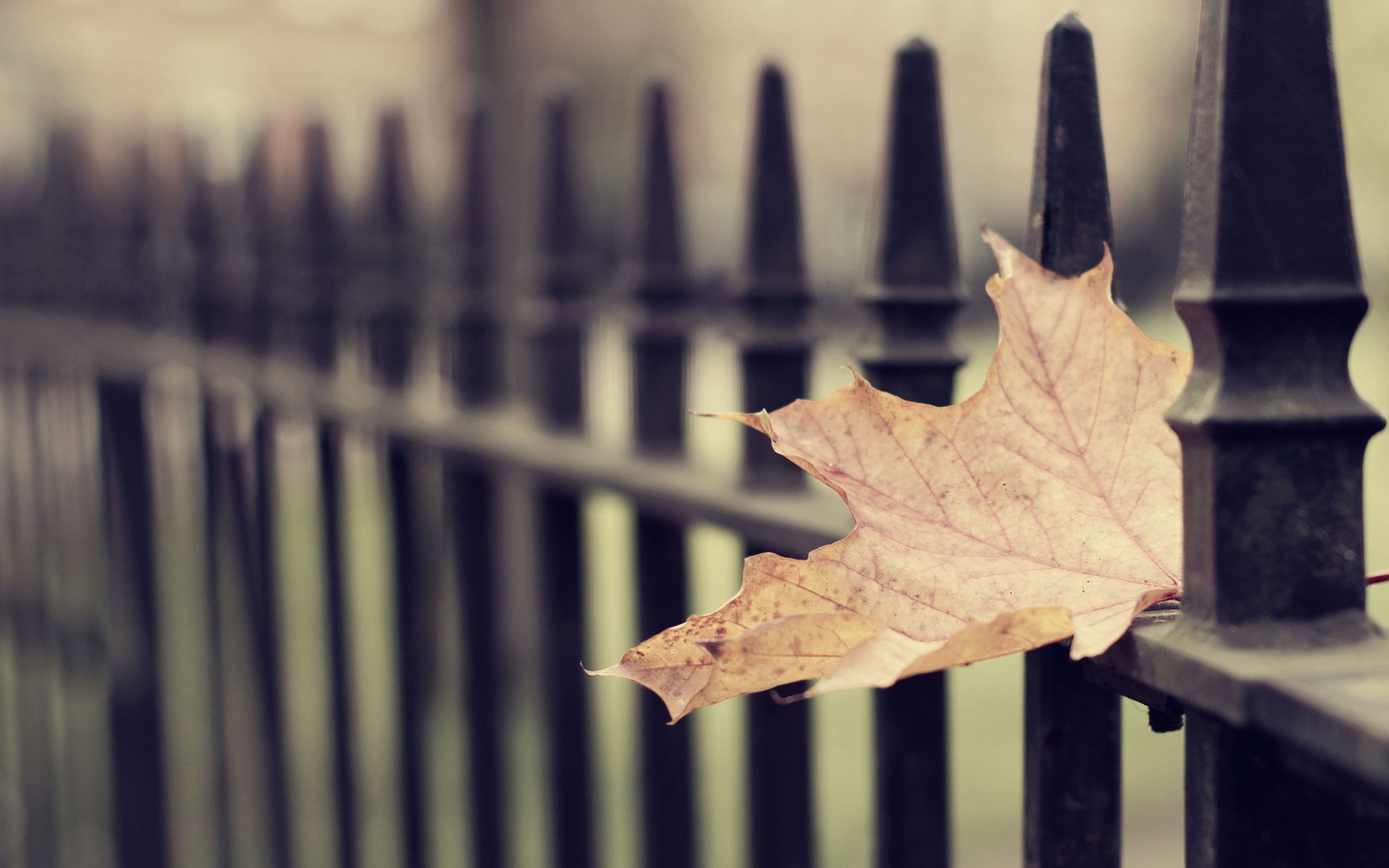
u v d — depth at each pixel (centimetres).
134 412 161
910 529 59
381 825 174
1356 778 52
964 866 167
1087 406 60
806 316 81
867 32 737
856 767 210
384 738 193
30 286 201
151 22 663
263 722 134
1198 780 57
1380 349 284
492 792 107
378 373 118
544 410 97
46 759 186
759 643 56
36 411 191
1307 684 54
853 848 177
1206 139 57
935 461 59
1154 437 59
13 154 358
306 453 239
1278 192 56
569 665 93
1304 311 56
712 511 79
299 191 126
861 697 252
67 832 183
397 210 118
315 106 126
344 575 121
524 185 242
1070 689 64
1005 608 58
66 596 182
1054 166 63
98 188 189
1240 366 56
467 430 101
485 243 109
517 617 184
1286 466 56
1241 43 56
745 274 81
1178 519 59
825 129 732
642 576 85
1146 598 57
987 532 59
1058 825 64
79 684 181
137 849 156
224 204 152
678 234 88
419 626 115
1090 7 705
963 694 253
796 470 80
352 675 122
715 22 671
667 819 87
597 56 600
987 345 404
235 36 673
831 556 58
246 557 139
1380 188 235
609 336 326
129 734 157
